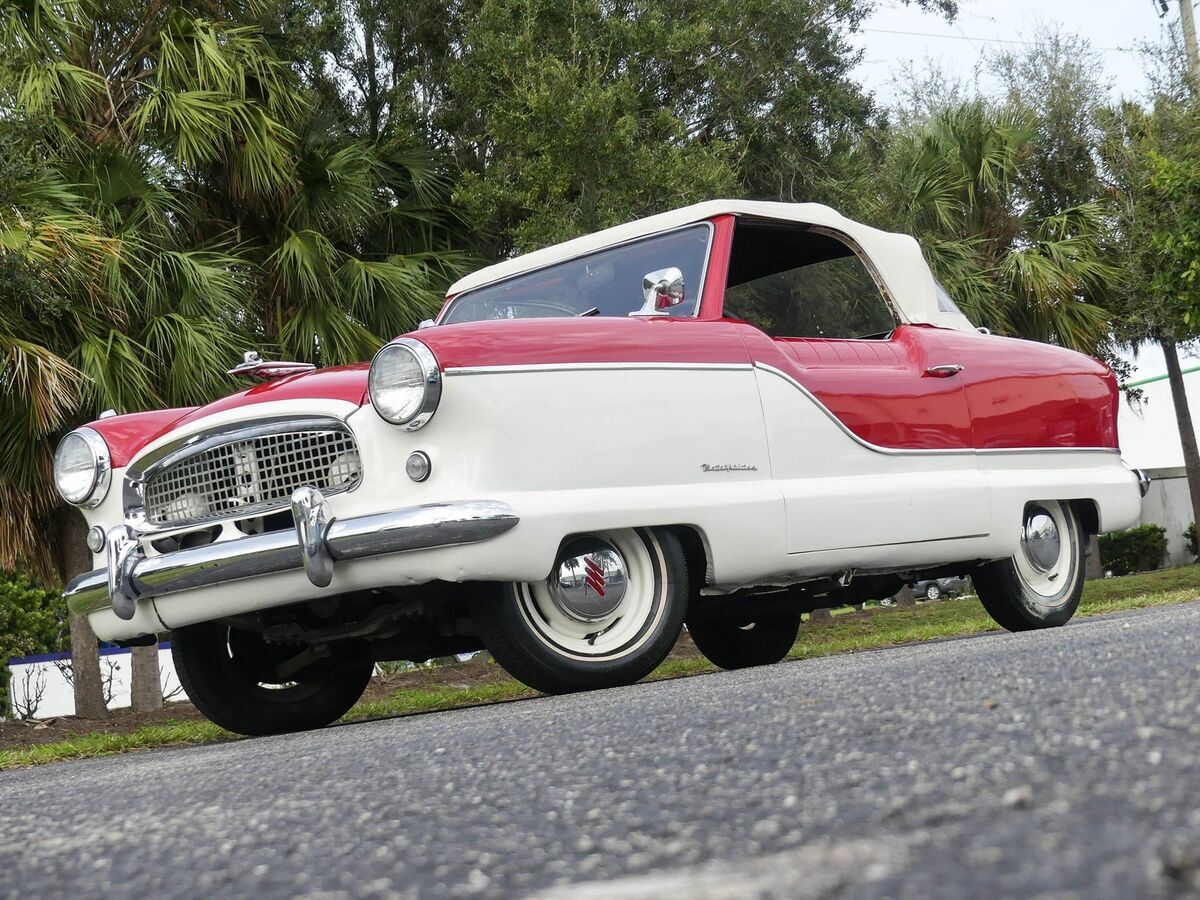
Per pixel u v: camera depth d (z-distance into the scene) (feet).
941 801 3.78
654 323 11.72
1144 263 41.73
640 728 6.49
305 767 6.72
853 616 39.50
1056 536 15.48
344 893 3.45
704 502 11.34
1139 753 4.14
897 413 13.33
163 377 26.35
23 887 4.03
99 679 26.71
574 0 36.70
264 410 10.90
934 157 39.75
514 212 35.06
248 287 28.91
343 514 10.60
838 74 47.39
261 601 10.90
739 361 12.01
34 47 28.04
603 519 10.68
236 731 13.30
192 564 10.90
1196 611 11.98
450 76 37.76
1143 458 81.87
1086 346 38.37
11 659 35.73
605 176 32.76
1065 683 6.13
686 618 13.39
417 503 10.31
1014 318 38.73
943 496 13.46
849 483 12.65
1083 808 3.42
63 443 12.25
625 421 11.02
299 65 39.19
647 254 13.32
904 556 13.09
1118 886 2.58
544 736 6.73
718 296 12.55
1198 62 47.50
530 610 10.80
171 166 29.04
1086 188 42.04
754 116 44.29
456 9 40.68
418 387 10.16
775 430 12.11
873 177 41.01
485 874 3.52
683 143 38.55
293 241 28.96
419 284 31.14
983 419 14.32
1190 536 73.20
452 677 26.86
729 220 12.93
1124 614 16.40
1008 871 2.81
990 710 5.54
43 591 42.22
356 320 29.96
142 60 30.83
